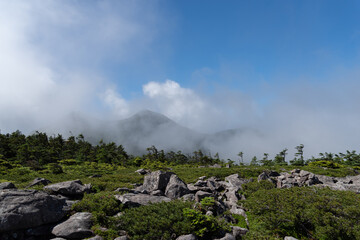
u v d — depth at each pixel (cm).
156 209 1507
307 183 2823
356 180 3111
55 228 1308
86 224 1342
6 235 1198
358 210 1465
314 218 1442
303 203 1605
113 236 1259
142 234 1256
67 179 3547
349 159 8619
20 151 7369
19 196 1356
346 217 1459
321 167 5272
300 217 1470
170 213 1445
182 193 2231
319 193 1900
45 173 4353
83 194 1988
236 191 2275
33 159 7125
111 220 1372
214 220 1402
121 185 2536
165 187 2381
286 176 3288
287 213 1487
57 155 8794
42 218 1330
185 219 1359
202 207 1689
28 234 1262
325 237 1348
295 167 5069
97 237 1227
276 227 1479
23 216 1248
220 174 3728
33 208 1316
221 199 2244
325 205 1552
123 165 7525
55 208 1461
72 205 1551
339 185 2514
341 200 1727
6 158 7306
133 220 1363
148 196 1902
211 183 2717
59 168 4538
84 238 1238
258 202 1689
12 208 1253
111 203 1614
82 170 5062
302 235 1414
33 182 2398
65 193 1919
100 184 2430
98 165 6419
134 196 1842
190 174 3972
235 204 1962
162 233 1263
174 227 1276
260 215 1584
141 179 3400
